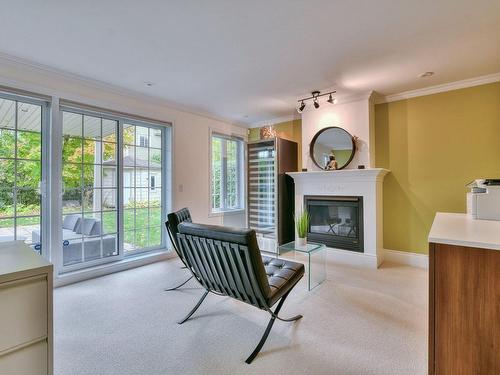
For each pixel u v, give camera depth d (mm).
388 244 3842
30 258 1054
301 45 2424
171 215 2549
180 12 1956
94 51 2529
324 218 4145
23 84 2709
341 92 3650
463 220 2010
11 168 2758
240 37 2299
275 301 1941
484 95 3178
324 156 4086
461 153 3318
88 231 3332
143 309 2430
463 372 1263
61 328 2102
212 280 2170
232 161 5293
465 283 1258
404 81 3258
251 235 1735
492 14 1973
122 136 3650
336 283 3010
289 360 1722
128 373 1610
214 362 1711
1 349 875
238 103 4133
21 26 2117
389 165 3801
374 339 1940
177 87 3449
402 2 1850
